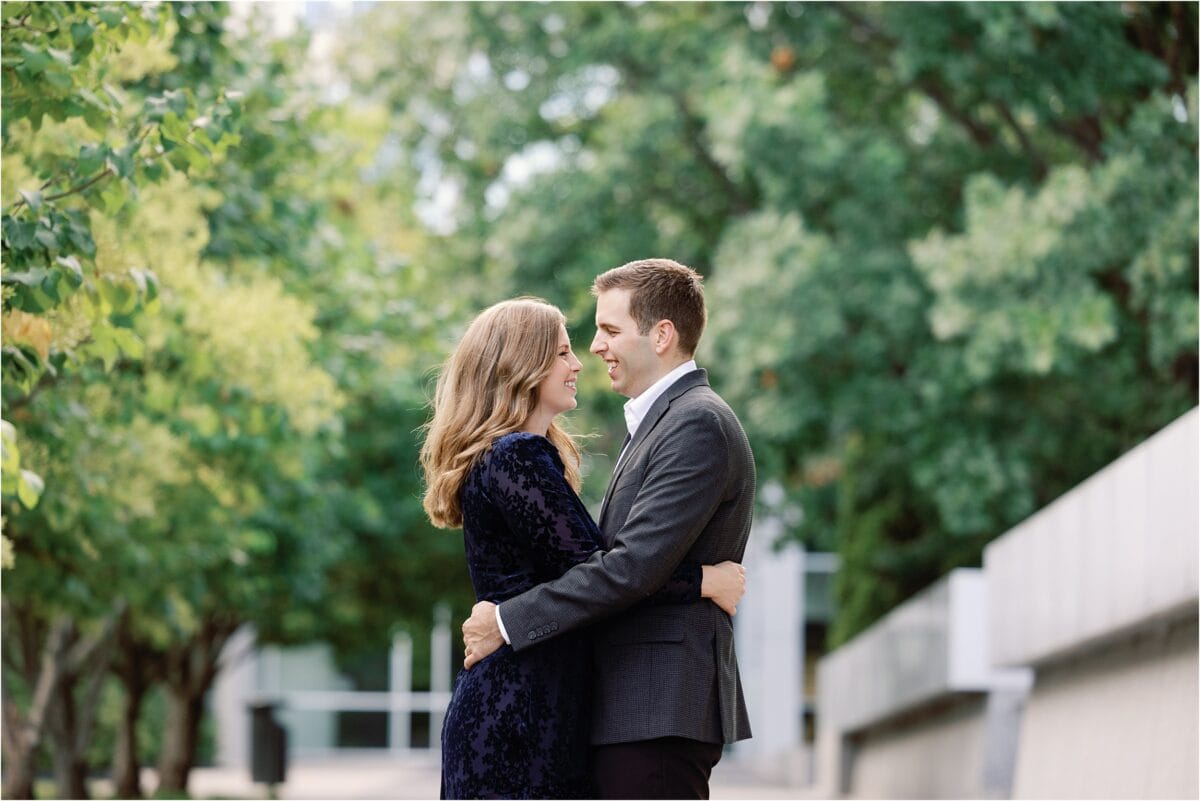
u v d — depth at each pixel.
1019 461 13.42
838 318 13.15
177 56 7.34
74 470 7.32
